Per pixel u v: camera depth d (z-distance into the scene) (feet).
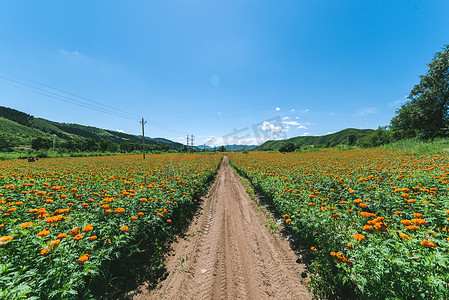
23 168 50.72
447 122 94.79
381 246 8.43
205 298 11.40
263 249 16.61
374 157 63.10
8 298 6.64
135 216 13.98
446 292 6.13
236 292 11.87
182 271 13.79
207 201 32.35
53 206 16.43
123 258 12.05
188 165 66.54
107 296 10.78
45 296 7.55
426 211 13.32
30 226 9.87
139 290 11.63
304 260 14.24
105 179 33.09
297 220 15.43
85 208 16.69
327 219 13.04
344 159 67.05
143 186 24.98
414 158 46.91
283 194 22.17
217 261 15.11
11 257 8.54
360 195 19.63
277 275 13.19
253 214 25.41
